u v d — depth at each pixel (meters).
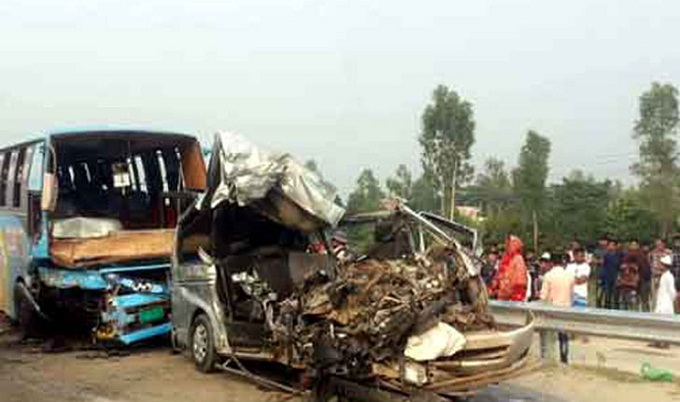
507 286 12.11
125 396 9.12
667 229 40.62
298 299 8.58
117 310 11.79
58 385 9.78
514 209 46.09
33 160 12.64
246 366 10.26
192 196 11.34
